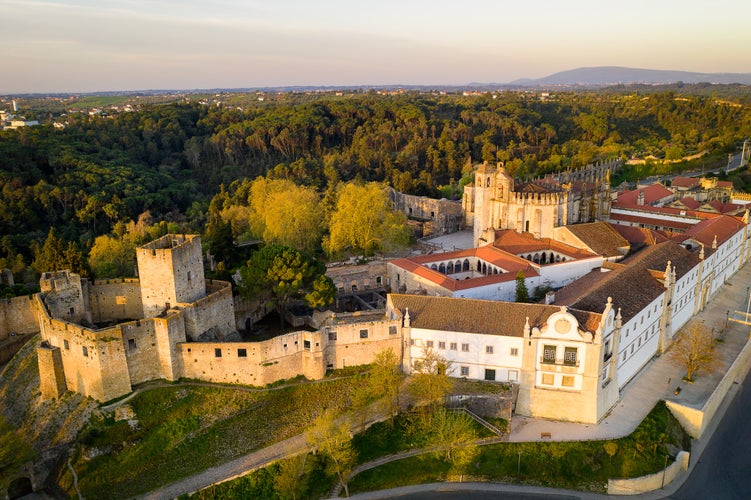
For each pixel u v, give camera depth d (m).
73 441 85.38
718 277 145.88
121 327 89.31
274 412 92.00
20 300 113.44
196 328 97.88
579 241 133.62
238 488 80.06
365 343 100.31
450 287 114.25
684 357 109.31
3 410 97.12
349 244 147.62
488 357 96.00
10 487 83.00
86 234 192.12
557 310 95.88
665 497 83.94
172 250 95.69
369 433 90.38
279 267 107.44
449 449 86.56
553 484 84.44
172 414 89.44
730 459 91.88
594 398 91.44
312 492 82.06
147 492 79.12
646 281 110.88
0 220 182.00
